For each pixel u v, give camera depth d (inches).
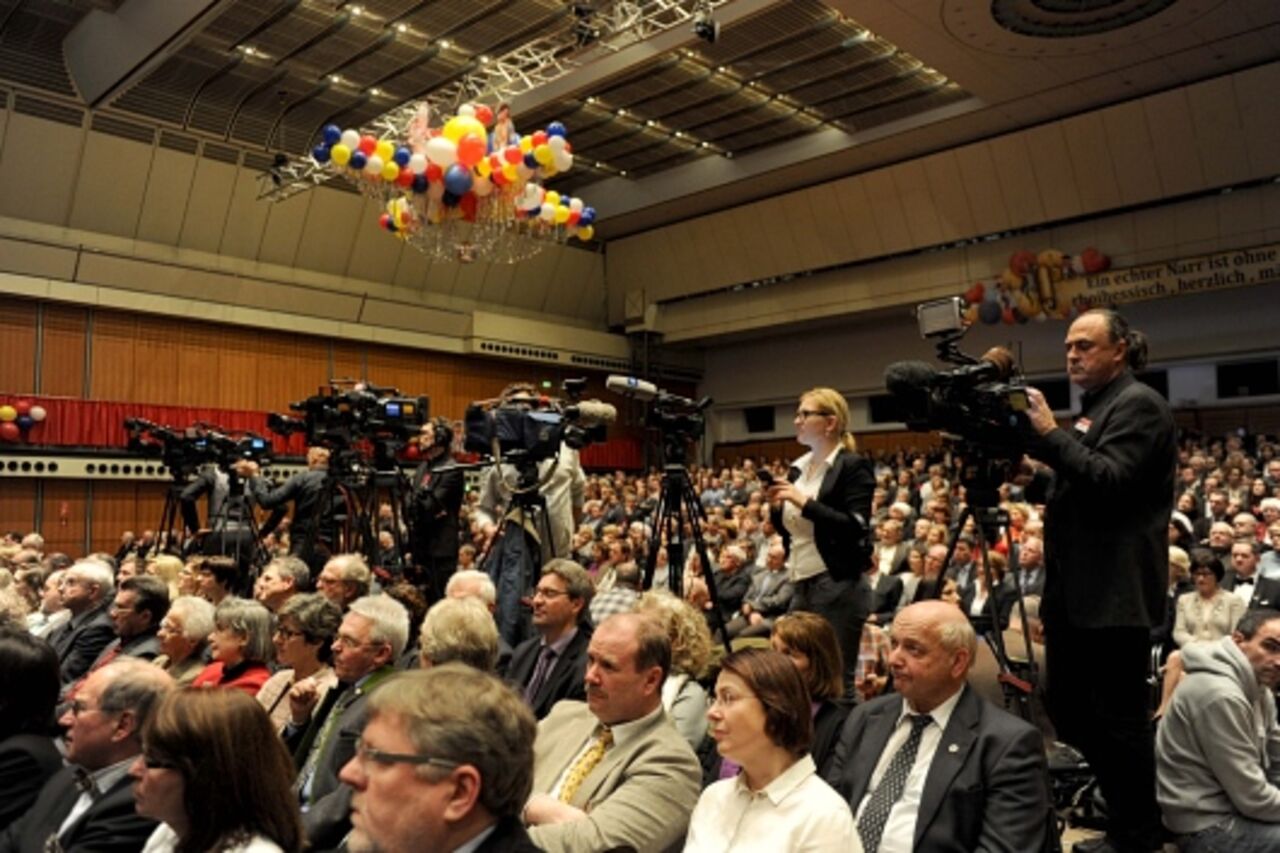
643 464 861.8
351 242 700.7
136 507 606.9
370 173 325.1
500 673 145.7
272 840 65.2
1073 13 447.8
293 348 681.6
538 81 541.6
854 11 443.5
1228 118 522.6
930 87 575.8
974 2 435.2
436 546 199.3
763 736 81.7
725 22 482.9
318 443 207.3
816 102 606.2
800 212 719.7
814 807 80.1
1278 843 103.7
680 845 91.0
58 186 569.3
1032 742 93.7
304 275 682.8
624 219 789.9
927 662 96.6
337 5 493.4
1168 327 644.1
